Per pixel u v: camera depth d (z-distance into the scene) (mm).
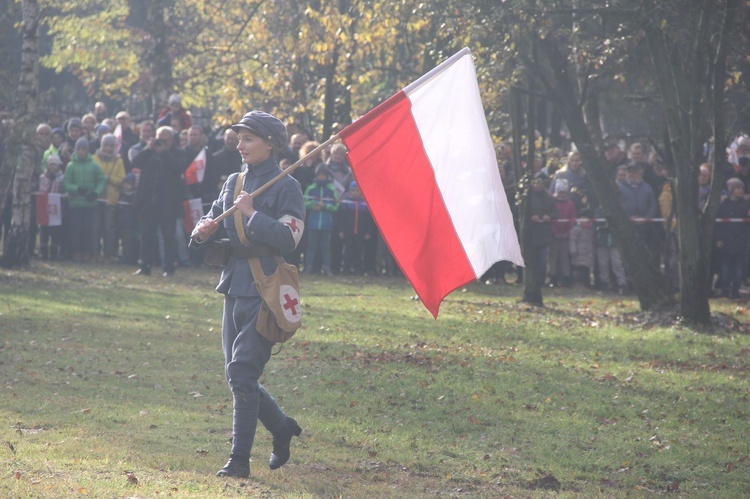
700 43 27375
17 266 33781
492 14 29797
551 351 23031
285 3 44312
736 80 29734
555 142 54625
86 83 66188
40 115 48938
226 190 11742
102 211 38531
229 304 11477
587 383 19250
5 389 15758
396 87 43938
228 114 41688
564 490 12227
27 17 33969
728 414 16953
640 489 12406
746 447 14609
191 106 63719
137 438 12953
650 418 16562
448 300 32750
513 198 37344
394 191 12227
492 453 13742
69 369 17906
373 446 13727
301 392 17234
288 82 43656
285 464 12250
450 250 12336
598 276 38031
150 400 15812
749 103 31500
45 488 9586
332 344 22328
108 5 62812
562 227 38188
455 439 14469
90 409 14641
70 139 38719
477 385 18406
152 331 23172
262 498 10258
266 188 11344
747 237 35625
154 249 39062
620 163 37594
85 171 37594
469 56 12438
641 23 27656
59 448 11789
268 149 11586
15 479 9914
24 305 25844
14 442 12016
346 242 38625
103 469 10852
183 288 32438
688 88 28156
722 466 13656
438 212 12297
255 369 11273
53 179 37812
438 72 12328
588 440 14750
